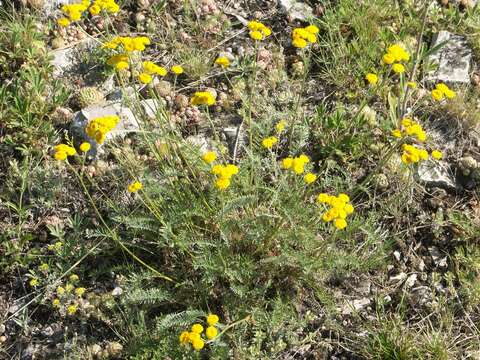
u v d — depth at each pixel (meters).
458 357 0.68
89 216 0.77
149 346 0.65
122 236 0.75
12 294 0.72
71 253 0.73
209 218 0.72
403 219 0.78
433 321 0.71
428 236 0.77
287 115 0.83
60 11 0.92
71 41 0.91
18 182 0.79
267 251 0.71
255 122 0.84
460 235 0.76
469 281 0.72
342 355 0.69
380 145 0.82
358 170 0.81
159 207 0.74
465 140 0.84
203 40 0.92
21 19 0.91
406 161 0.67
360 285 0.73
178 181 0.74
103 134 0.65
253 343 0.67
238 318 0.68
